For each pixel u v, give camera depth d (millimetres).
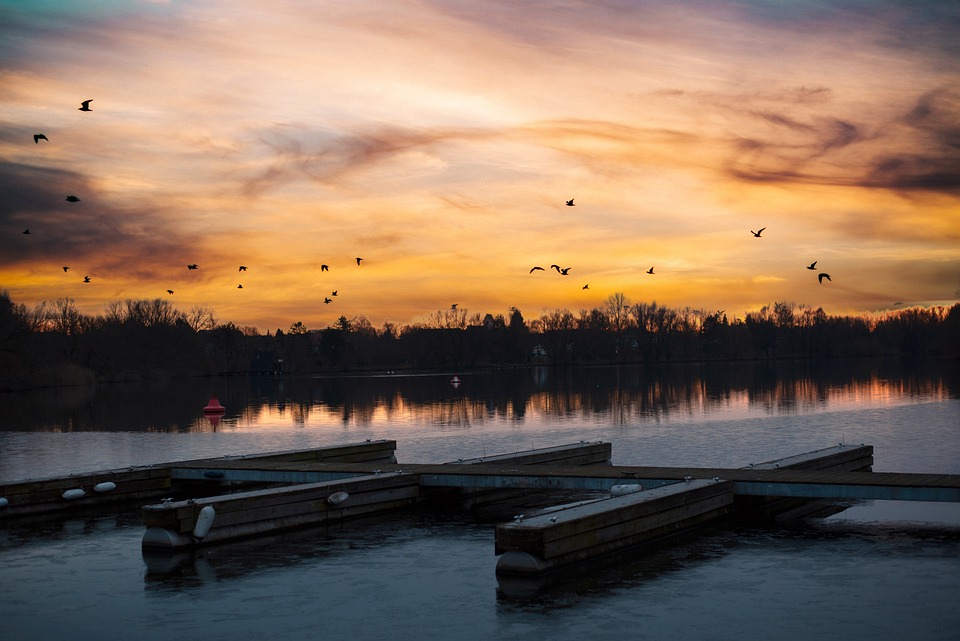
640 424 50688
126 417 63031
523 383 107062
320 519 23719
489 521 24312
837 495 22484
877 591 16938
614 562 19109
